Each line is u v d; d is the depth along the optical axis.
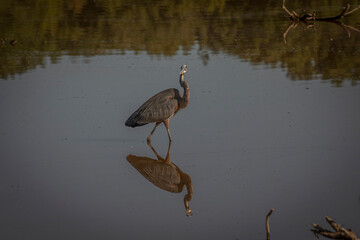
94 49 23.75
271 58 20.89
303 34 25.45
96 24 29.89
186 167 11.42
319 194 9.73
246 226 8.86
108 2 37.44
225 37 25.34
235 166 11.24
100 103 15.93
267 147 12.12
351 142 12.12
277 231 8.59
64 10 34.72
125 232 8.88
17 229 8.98
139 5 35.84
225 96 16.00
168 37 25.80
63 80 18.58
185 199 9.94
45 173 11.33
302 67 19.28
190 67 19.78
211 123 13.89
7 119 14.84
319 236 8.38
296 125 13.37
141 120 12.97
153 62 20.81
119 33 27.25
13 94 17.14
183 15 32.06
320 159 11.30
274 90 16.44
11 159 12.09
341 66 19.14
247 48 22.83
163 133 13.63
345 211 9.07
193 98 15.92
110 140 13.23
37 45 24.95
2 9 35.41
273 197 9.77
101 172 11.39
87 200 10.10
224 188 10.27
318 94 15.82
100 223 9.21
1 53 23.47
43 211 9.66
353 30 25.95
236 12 32.56
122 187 10.66
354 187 9.93
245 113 14.45
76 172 11.38
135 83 17.81
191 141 12.85
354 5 33.12
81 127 14.12
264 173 10.81
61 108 15.65
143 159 12.07
